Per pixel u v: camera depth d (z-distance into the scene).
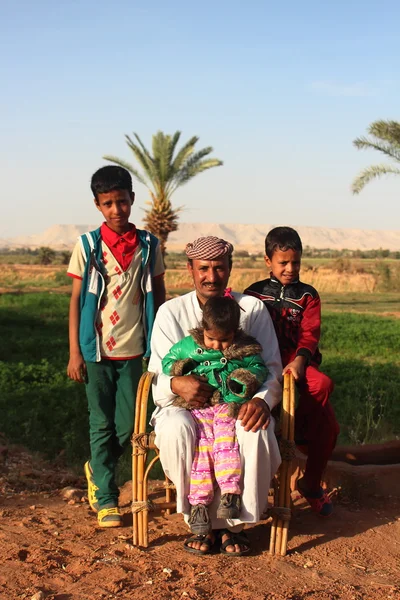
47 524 4.40
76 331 4.58
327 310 30.05
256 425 3.68
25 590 3.40
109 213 4.45
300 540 4.07
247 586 3.40
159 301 4.69
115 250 4.48
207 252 4.07
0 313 24.02
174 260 108.06
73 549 3.92
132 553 3.87
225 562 3.72
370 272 55.56
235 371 3.80
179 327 4.23
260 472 3.72
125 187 4.45
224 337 3.81
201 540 3.86
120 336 4.52
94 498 4.62
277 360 4.14
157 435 3.83
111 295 4.49
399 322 23.84
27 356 14.48
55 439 7.64
